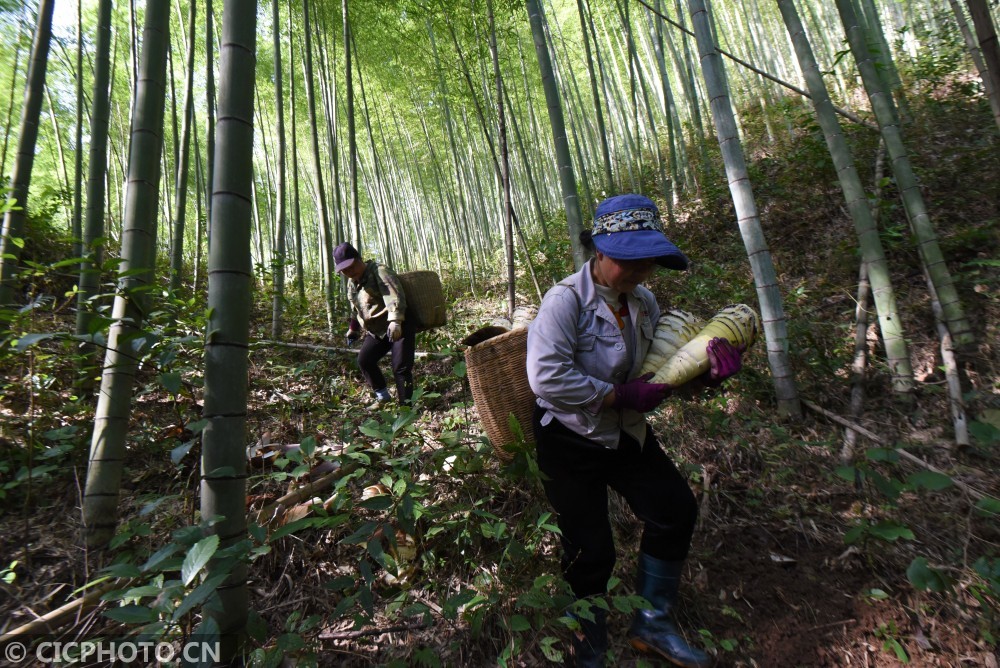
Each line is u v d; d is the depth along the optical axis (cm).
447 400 412
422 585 221
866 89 394
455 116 1141
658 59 799
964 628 199
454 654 194
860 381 345
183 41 784
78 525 228
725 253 584
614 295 179
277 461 237
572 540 185
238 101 156
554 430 183
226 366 154
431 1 577
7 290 293
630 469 188
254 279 692
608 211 171
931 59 753
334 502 239
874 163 556
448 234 1179
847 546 242
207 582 130
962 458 281
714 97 335
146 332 191
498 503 260
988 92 254
